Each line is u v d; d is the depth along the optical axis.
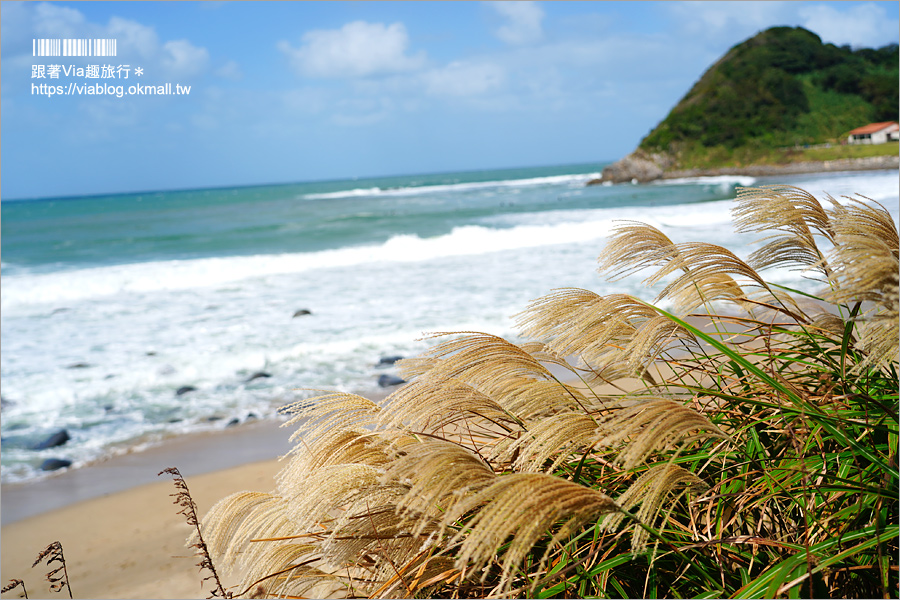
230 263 18.83
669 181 80.75
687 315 1.93
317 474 1.59
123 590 3.90
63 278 16.92
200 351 9.67
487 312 10.73
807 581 1.40
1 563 4.39
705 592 1.47
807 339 2.02
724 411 1.87
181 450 6.36
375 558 1.82
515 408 1.70
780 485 1.64
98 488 5.61
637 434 1.43
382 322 10.69
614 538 1.64
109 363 9.34
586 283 12.47
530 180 106.81
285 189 124.69
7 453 6.43
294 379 8.20
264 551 1.93
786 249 2.04
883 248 1.54
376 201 58.88
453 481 1.33
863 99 88.06
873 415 1.71
